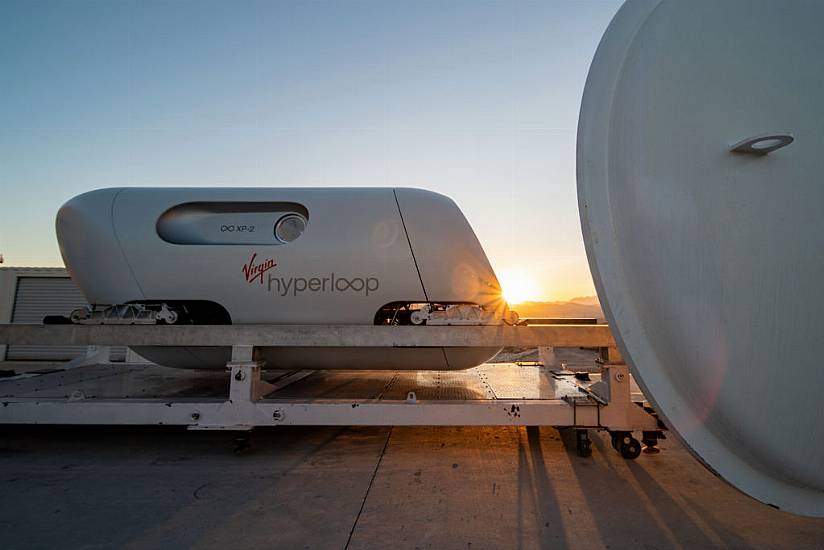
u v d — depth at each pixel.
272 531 1.83
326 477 2.40
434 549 1.71
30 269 10.39
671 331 1.55
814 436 1.51
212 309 3.02
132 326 2.70
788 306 1.47
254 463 2.62
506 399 2.76
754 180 1.50
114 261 2.95
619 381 2.65
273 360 3.18
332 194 3.06
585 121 1.71
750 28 1.66
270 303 2.91
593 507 2.07
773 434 1.51
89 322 2.83
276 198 3.04
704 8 1.74
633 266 1.61
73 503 2.09
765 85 1.57
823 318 1.45
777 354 1.47
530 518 1.96
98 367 4.56
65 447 2.93
